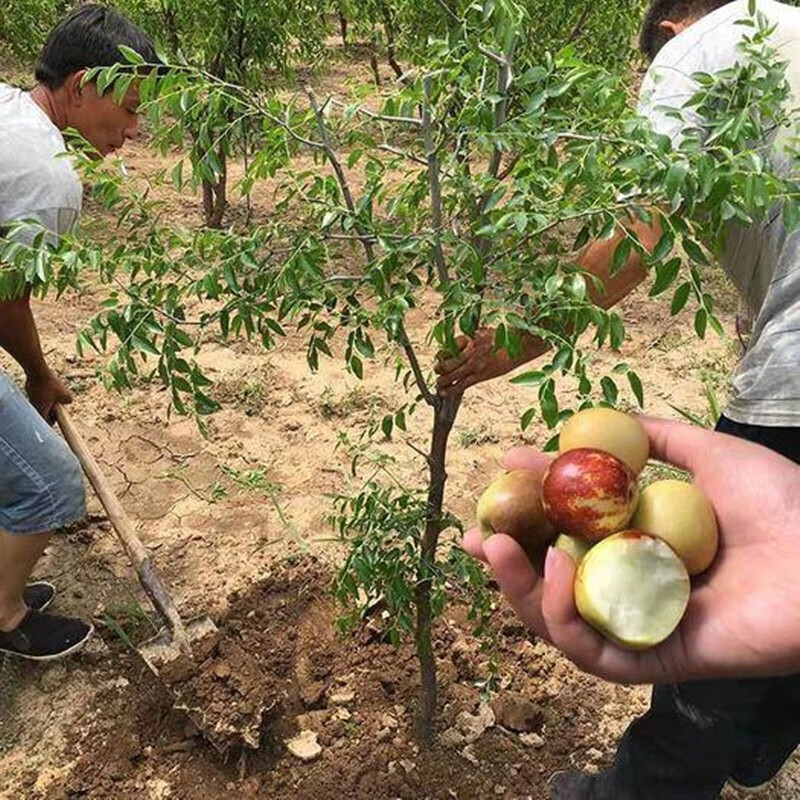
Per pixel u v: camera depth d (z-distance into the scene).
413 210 0.42
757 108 0.37
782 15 0.47
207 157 0.37
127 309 0.38
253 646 0.61
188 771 0.54
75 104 0.59
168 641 0.58
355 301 0.39
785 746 0.49
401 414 0.45
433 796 0.53
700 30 0.47
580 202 0.34
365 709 0.57
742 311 0.78
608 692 0.59
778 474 0.35
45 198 0.50
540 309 0.35
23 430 0.53
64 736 0.56
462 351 0.41
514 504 0.33
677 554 0.31
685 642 0.31
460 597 0.64
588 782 0.52
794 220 0.31
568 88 0.34
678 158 0.31
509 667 0.60
